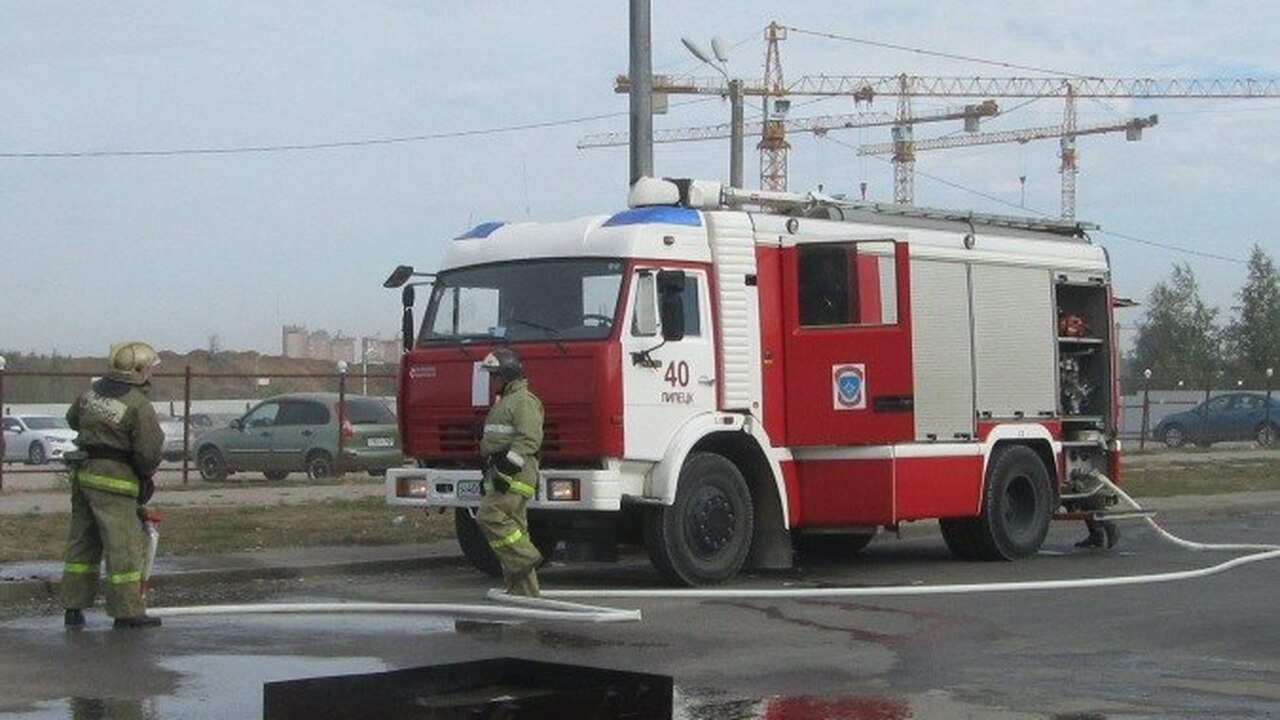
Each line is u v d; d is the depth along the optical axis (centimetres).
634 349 1386
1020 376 1744
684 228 1455
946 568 1639
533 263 1448
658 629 1181
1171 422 4750
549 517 1462
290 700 704
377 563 1586
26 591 1365
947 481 1627
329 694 716
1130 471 3147
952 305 1669
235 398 5812
